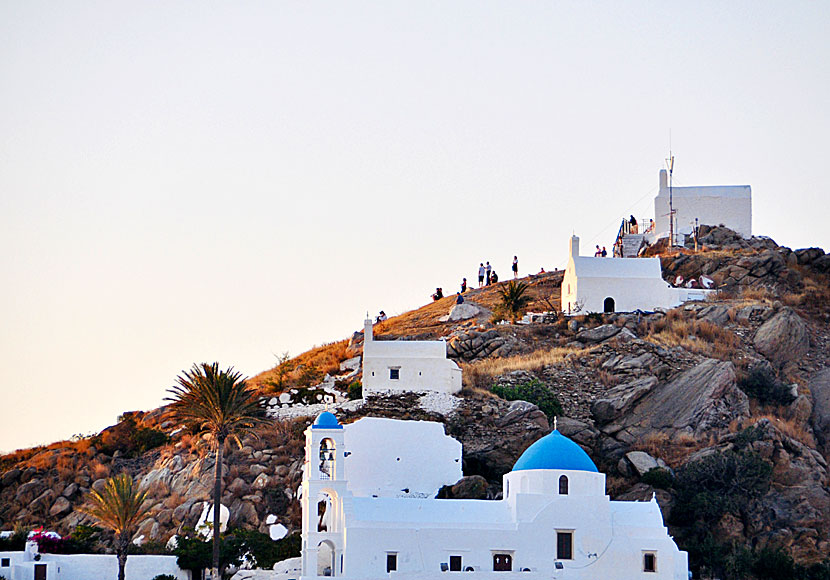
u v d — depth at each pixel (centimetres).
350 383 11131
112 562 7794
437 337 13000
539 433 9675
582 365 11144
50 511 9462
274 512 8894
